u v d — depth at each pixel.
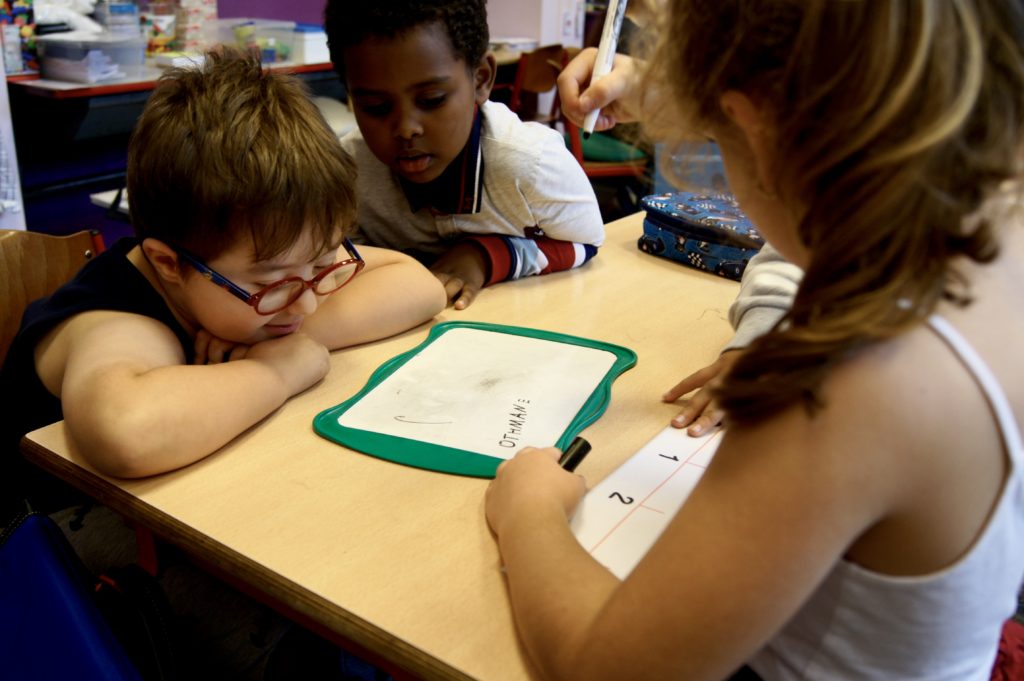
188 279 0.88
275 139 0.85
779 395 0.44
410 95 1.16
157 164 0.85
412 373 0.94
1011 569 0.50
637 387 0.92
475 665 0.54
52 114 2.65
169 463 0.74
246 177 0.82
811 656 0.54
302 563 0.63
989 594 0.49
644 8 0.60
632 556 0.64
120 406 0.74
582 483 0.70
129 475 0.74
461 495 0.72
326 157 0.88
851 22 0.40
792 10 0.42
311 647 0.89
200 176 0.82
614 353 1.00
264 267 0.87
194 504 0.71
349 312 1.02
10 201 2.18
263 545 0.65
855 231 0.41
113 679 0.64
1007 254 0.49
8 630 0.67
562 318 1.11
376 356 1.01
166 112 0.87
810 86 0.42
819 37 0.41
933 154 0.39
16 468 1.06
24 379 0.95
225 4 3.67
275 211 0.83
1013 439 0.45
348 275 1.08
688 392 0.90
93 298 0.92
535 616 0.54
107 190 2.97
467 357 0.98
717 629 0.46
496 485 0.69
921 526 0.46
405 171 1.25
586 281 1.26
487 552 0.65
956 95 0.39
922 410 0.43
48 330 0.92
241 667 0.89
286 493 0.72
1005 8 0.41
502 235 1.29
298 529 0.67
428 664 0.55
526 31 4.58
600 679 0.49
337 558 0.64
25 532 0.73
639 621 0.48
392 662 0.57
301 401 0.89
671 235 1.33
